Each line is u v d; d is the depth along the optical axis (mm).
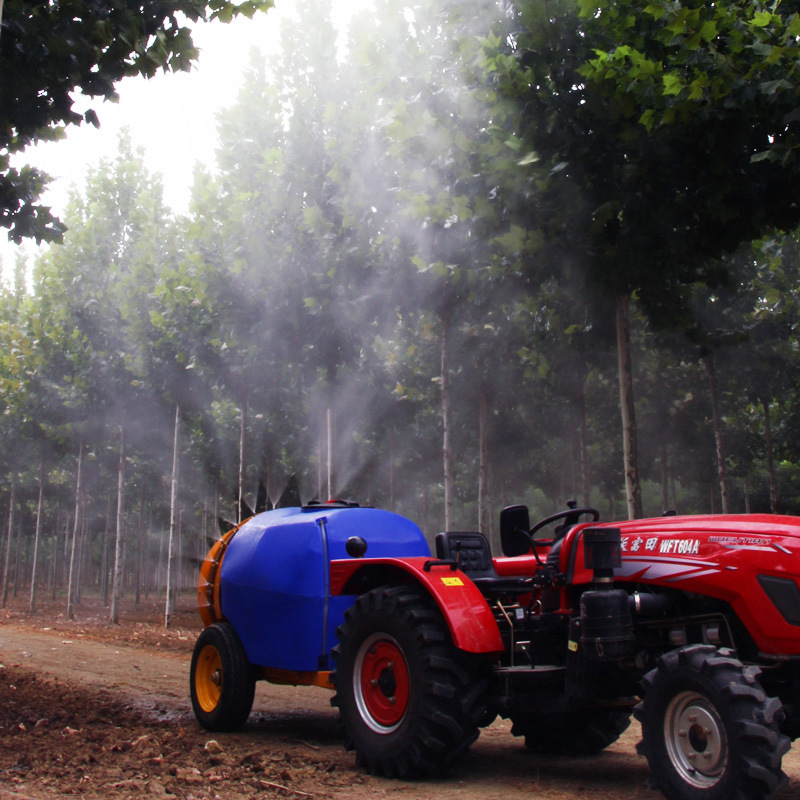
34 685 10102
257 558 7242
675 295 10273
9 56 6711
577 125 8797
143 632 18984
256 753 5957
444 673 5223
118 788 4738
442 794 4898
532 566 6504
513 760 6145
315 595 6699
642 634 4953
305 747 6461
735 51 7289
